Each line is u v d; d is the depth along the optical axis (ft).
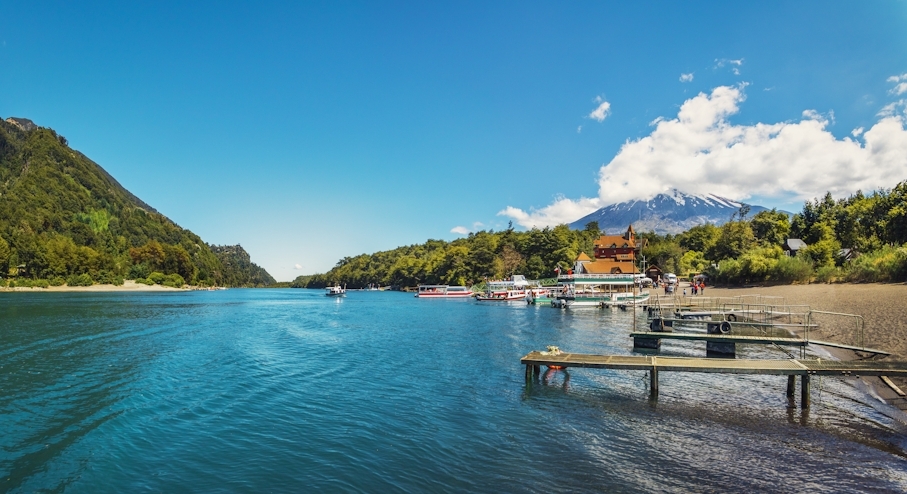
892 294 164.25
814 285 238.68
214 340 141.49
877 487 41.65
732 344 107.96
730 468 46.11
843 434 55.26
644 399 71.46
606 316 220.43
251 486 43.04
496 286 451.12
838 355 97.96
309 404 69.72
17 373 89.92
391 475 45.14
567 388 78.23
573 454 50.06
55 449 51.93
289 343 136.26
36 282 519.60
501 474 45.19
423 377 87.56
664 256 464.65
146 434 56.70
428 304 374.02
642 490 41.63
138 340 137.18
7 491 42.22
